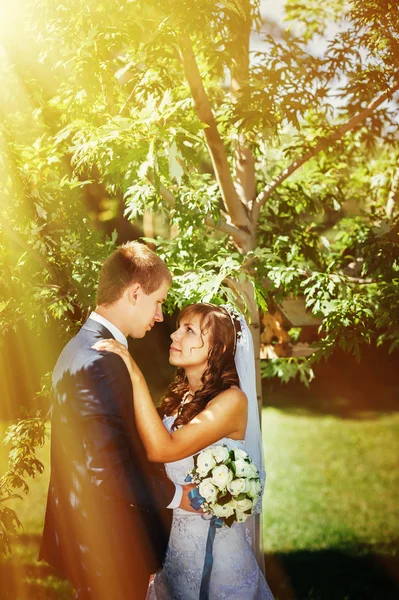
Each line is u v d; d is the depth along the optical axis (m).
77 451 2.54
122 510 2.59
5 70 3.74
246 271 3.76
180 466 3.06
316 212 4.93
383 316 3.59
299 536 6.76
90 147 3.35
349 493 8.18
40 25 3.36
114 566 2.57
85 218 3.77
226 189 3.98
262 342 4.67
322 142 4.18
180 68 4.43
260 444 3.24
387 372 13.20
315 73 4.09
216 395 3.03
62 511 2.63
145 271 2.72
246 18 3.78
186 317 3.13
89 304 3.48
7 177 3.52
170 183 3.85
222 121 4.20
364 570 5.83
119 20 3.24
